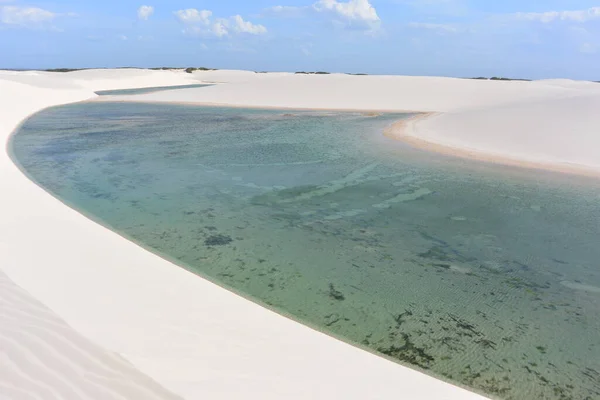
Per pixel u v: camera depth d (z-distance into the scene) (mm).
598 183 7781
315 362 2861
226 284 4199
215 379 2445
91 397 2094
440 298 4070
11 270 3652
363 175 8562
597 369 3078
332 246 5273
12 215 5383
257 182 8133
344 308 3832
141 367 2426
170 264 4469
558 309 3920
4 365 2246
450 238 5582
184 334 2971
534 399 2762
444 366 3057
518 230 5848
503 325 3633
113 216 6133
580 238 5598
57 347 2484
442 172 8695
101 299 3340
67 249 4441
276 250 5109
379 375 2809
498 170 8766
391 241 5461
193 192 7465
